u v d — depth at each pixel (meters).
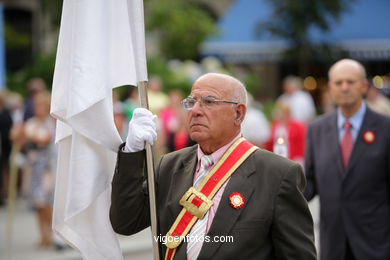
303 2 45.28
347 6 46.28
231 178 7.02
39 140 18.28
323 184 10.94
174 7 43.19
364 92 11.07
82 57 7.04
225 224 6.77
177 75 35.41
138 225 7.36
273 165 6.99
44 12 39.94
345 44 47.94
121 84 7.34
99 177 7.33
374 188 10.66
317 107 48.22
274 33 46.16
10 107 28.25
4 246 19.06
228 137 7.20
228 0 50.41
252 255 6.73
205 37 43.94
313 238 6.92
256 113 21.75
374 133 10.78
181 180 7.34
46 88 35.25
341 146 10.98
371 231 10.56
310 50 46.78
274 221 6.79
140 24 7.34
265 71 51.59
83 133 7.12
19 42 40.12
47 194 18.41
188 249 6.86
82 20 7.09
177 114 20.83
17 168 27.42
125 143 7.23
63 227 7.50
